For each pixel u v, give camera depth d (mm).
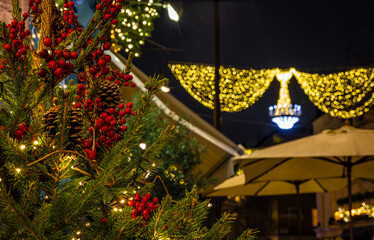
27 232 1697
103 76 2172
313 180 11750
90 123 2059
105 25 2062
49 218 1742
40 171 1885
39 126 1931
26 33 1954
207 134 7555
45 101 2129
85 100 2090
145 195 2006
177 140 6797
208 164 7840
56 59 1955
